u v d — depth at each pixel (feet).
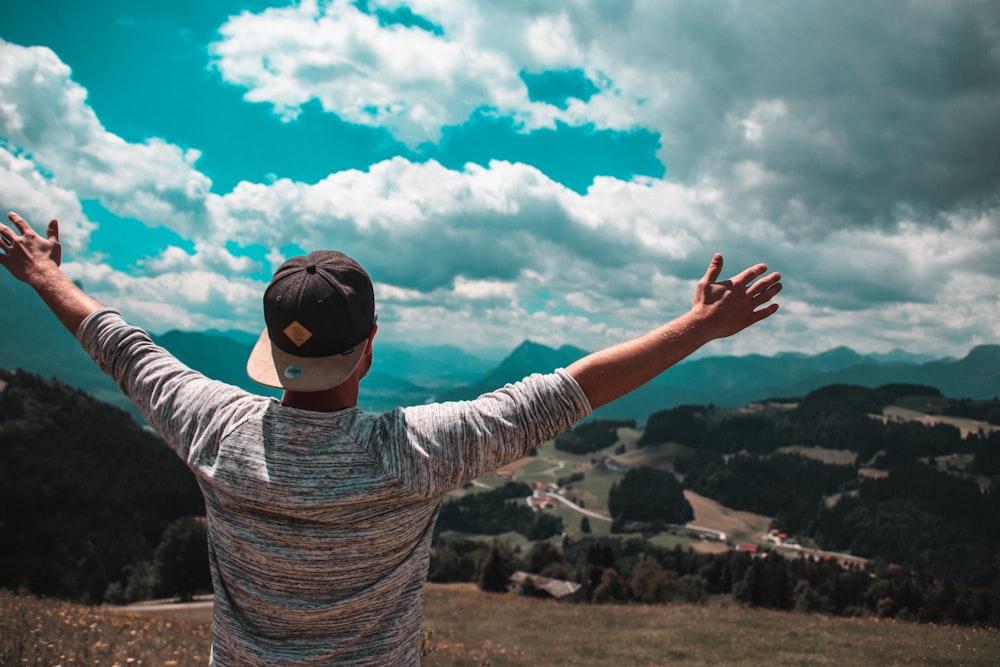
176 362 6.47
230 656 5.73
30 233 6.99
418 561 5.98
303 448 5.51
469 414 5.59
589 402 5.62
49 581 291.58
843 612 259.19
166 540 228.84
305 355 5.55
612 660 54.34
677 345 5.71
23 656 18.84
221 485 5.51
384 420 5.74
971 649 47.62
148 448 502.38
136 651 25.73
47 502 378.94
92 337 6.49
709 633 62.59
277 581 5.52
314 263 5.72
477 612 86.38
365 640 5.68
